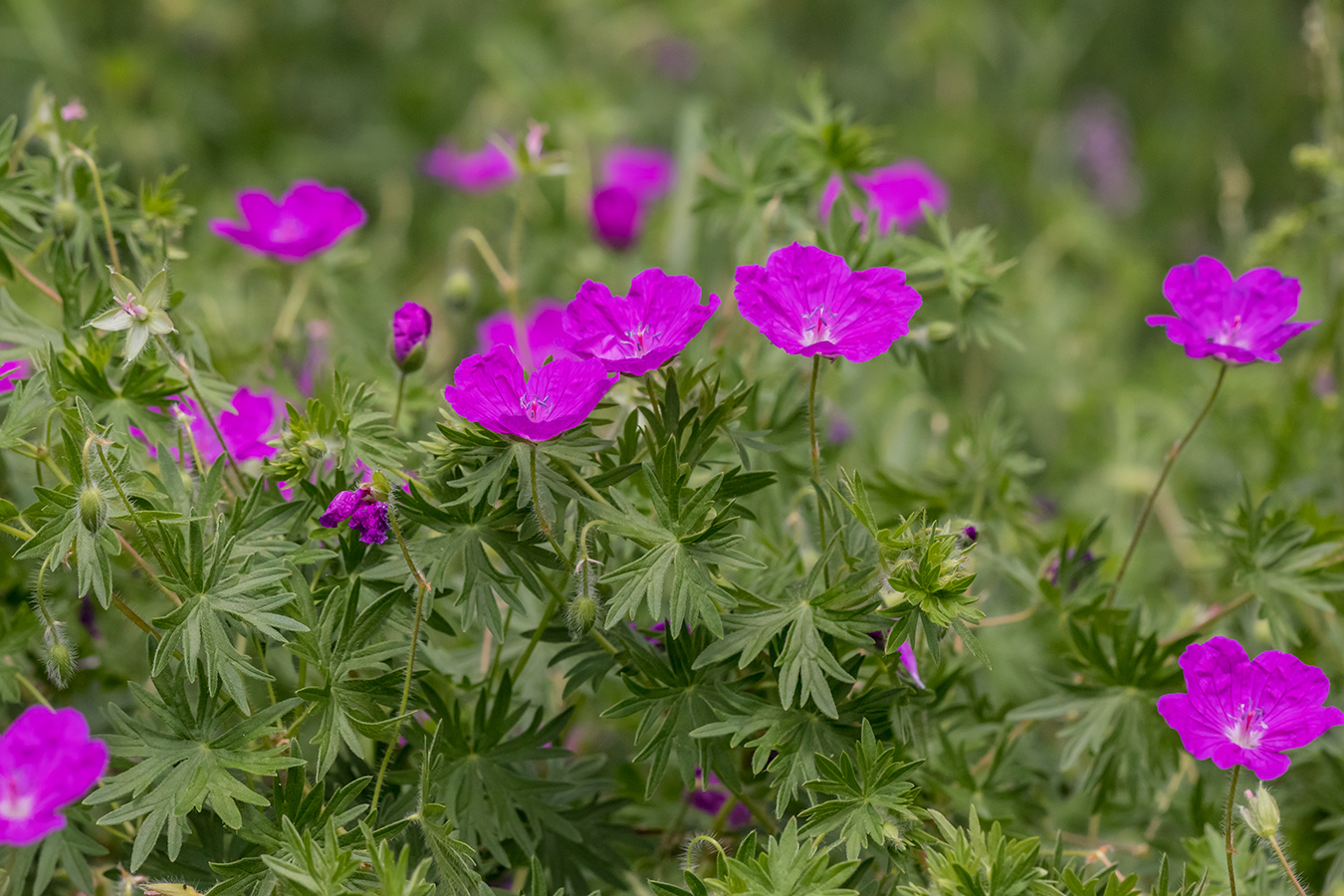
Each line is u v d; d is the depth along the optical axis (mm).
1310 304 1188
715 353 999
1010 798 974
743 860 909
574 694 1019
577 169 1466
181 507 927
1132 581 1114
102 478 913
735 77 1967
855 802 917
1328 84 1154
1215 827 988
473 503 910
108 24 1743
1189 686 912
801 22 2158
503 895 932
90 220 979
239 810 927
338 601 921
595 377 900
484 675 985
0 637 957
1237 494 1128
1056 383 1406
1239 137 1985
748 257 1035
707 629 928
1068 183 1823
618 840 964
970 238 1000
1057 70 1908
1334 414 1117
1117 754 968
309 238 1026
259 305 1137
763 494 1007
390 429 939
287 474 934
